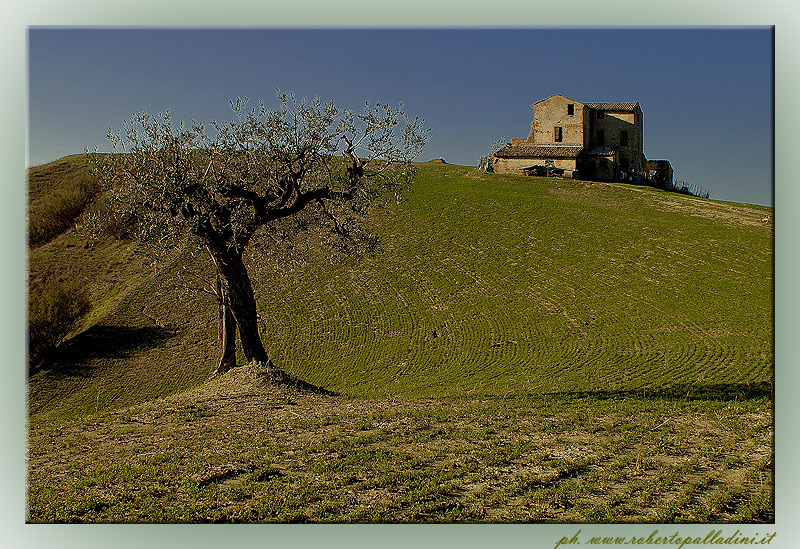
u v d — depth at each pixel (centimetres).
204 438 1748
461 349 4291
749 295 4872
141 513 1244
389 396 2781
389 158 2659
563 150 9731
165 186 2347
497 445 1667
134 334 4922
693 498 1323
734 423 1847
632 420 1942
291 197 2750
